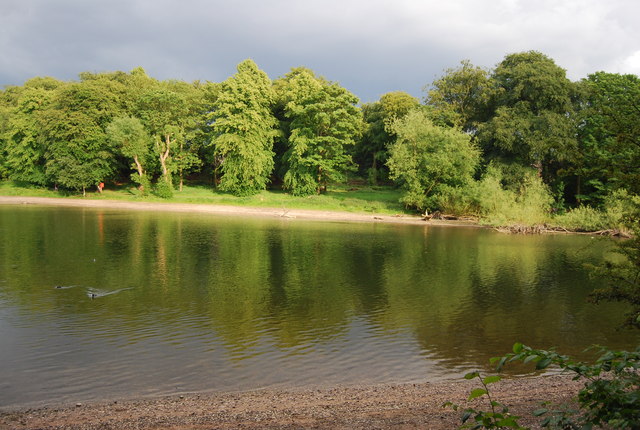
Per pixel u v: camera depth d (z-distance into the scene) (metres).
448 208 57.25
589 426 3.78
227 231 40.72
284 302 19.33
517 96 60.75
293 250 32.19
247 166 67.62
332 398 10.37
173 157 71.75
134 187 76.88
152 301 18.86
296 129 69.62
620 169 8.20
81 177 67.44
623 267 9.45
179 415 9.34
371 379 11.86
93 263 25.69
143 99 68.06
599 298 9.79
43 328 15.30
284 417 9.11
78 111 68.50
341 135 72.62
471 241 40.00
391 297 20.72
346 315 17.77
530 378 12.01
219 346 14.06
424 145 58.38
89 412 9.55
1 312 16.88
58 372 11.89
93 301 18.62
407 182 59.84
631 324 9.46
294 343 14.52
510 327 16.81
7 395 10.53
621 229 42.97
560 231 48.75
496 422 4.24
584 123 58.09
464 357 13.73
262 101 71.19
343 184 83.38
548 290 22.64
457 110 72.69
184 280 22.56
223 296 19.95
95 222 43.97
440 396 10.42
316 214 58.03
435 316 17.98
